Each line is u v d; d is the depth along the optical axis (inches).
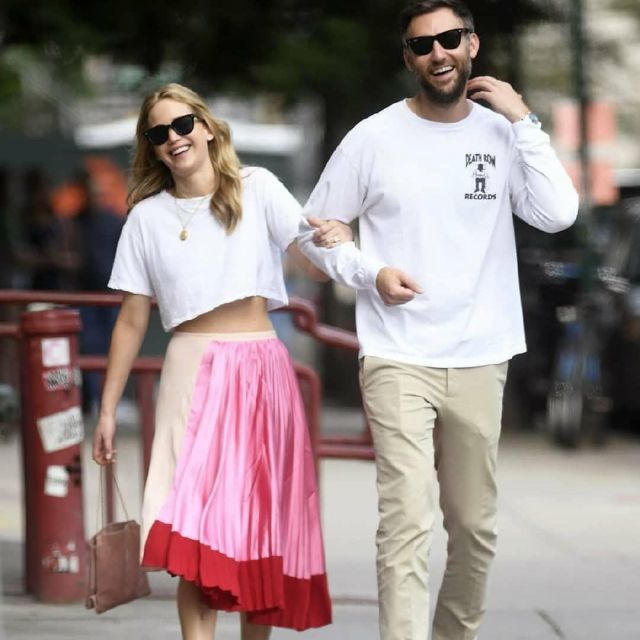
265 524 474.0
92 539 496.1
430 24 470.3
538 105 1697.8
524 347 490.9
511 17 1296.8
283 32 1302.9
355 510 919.0
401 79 1318.9
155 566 470.0
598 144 1444.4
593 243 1253.7
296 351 2158.0
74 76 1918.1
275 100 1385.3
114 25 1268.5
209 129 485.4
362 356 484.7
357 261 467.8
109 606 497.7
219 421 477.7
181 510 470.0
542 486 1031.0
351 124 1414.9
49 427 650.2
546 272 1280.8
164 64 1311.5
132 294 495.5
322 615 491.8
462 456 487.2
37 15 1264.8
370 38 1272.1
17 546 786.8
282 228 485.4
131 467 1081.4
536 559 773.3
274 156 1905.8
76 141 1860.2
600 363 1234.6
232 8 1268.5
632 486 1032.2
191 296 481.7
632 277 1280.8
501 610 653.9
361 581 709.9
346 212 486.3
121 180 1812.3
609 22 1792.6
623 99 2006.6
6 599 661.9
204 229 482.9
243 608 470.0
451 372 480.1
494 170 480.1
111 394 501.7
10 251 1476.4
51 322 644.1
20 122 2379.4
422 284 478.0
